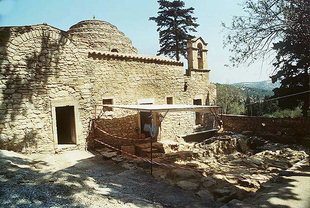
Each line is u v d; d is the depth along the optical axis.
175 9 27.03
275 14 8.24
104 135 11.31
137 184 7.02
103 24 17.09
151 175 7.93
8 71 8.70
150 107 8.84
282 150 11.20
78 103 10.46
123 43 17.34
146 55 13.73
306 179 6.70
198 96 16.72
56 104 9.79
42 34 9.45
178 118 15.09
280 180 6.71
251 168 9.04
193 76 16.41
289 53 14.98
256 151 12.48
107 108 11.54
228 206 5.12
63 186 5.48
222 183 7.12
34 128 9.23
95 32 16.41
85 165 8.71
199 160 10.42
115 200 5.23
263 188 6.34
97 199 5.09
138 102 12.89
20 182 5.45
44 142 9.47
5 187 5.04
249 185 6.97
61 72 9.95
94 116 11.01
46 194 4.95
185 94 15.75
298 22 7.80
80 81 10.51
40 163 7.84
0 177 5.66
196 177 7.49
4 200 4.47
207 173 8.07
